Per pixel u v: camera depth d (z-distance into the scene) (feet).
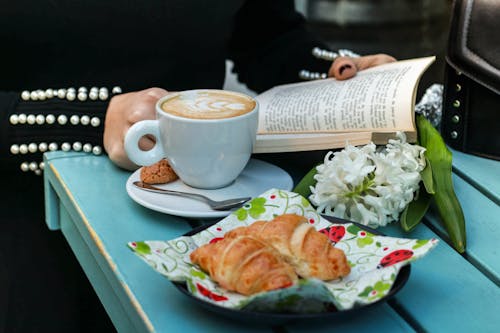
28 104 2.93
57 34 3.22
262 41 4.00
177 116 2.32
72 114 2.90
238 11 3.92
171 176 2.54
